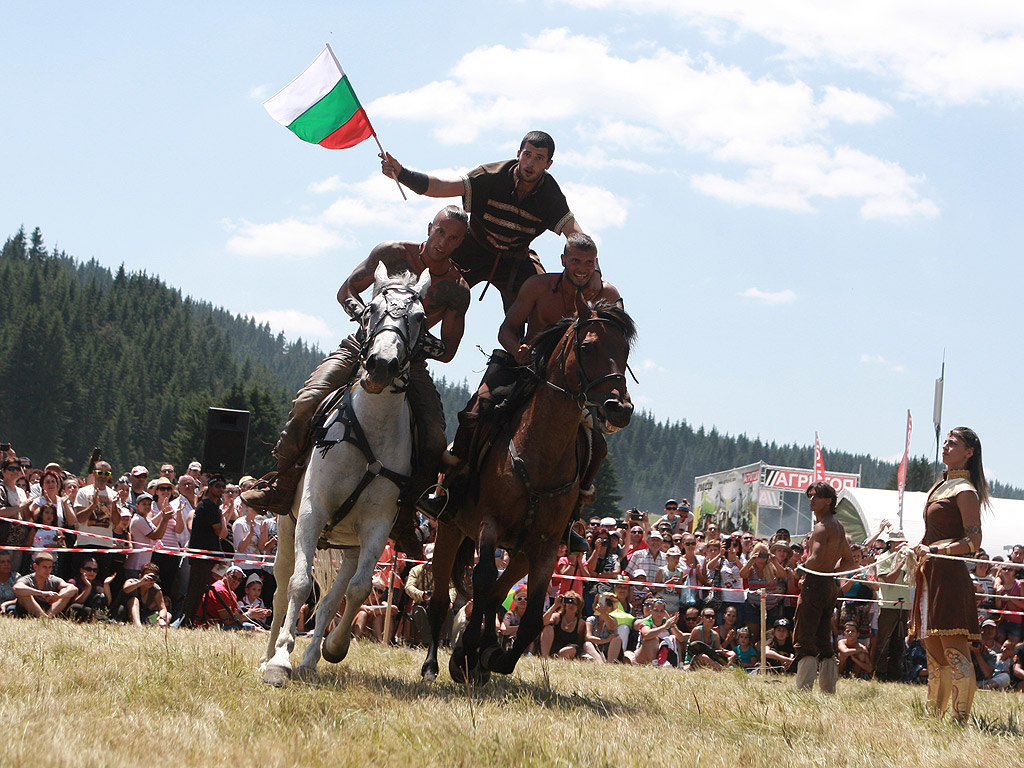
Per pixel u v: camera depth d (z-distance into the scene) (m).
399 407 6.77
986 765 5.44
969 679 7.69
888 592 14.52
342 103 8.30
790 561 14.66
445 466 7.30
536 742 4.76
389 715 5.25
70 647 6.91
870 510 29.70
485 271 8.49
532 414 6.83
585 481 7.41
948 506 7.96
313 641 6.39
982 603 15.44
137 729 4.40
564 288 7.43
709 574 14.40
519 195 8.22
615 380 6.55
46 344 125.75
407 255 7.54
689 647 13.46
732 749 5.31
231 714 4.96
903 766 5.36
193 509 13.54
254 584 12.78
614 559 14.45
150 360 158.00
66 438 130.88
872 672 14.26
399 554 12.81
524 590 13.35
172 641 8.05
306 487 6.68
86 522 12.31
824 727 6.36
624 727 5.59
